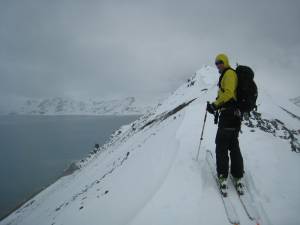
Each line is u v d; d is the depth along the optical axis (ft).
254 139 30.63
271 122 40.29
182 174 23.86
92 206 38.91
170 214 19.49
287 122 46.06
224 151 20.98
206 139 30.27
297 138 36.83
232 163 21.04
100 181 60.34
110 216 29.63
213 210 19.30
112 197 35.65
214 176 22.72
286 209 19.25
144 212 20.30
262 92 65.67
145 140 72.18
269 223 17.85
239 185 20.57
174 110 102.06
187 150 28.40
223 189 20.44
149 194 25.25
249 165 24.80
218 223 18.17
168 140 39.52
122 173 47.21
